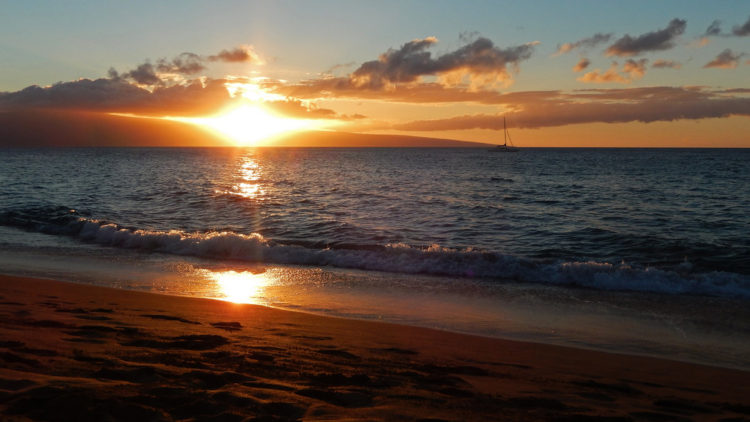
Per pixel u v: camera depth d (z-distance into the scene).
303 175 60.03
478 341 7.57
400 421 3.62
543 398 4.66
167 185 42.56
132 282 11.80
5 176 53.12
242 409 3.58
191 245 16.14
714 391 5.57
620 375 6.07
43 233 19.36
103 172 63.34
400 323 8.74
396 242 17.88
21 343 5.22
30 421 3.07
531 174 62.94
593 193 37.03
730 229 20.59
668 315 9.53
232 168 76.94
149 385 3.96
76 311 7.84
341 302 10.30
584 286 11.97
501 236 19.25
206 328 7.16
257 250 15.59
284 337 6.90
